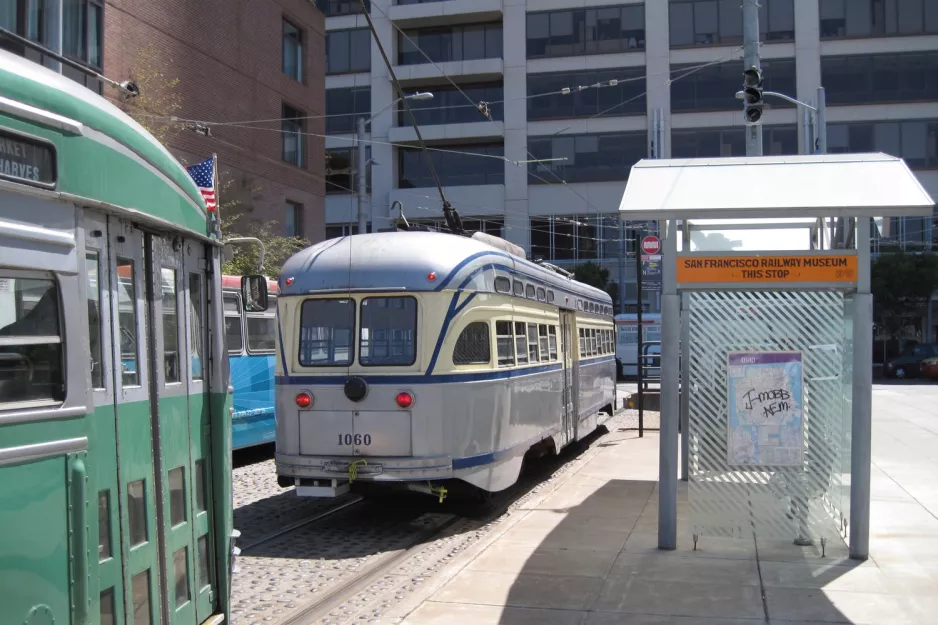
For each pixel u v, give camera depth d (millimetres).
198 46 23375
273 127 27094
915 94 43781
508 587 7211
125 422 4156
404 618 6473
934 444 16344
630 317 41500
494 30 47719
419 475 9352
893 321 44281
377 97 47844
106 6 19422
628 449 16203
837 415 8336
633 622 6312
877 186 7832
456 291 9727
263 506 11359
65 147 3672
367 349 9625
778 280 8047
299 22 28719
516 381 11148
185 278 5051
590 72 46188
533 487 12922
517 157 46688
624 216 7773
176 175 4875
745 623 6242
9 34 3896
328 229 47781
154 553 4398
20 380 3369
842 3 44125
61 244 3602
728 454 8375
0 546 3191
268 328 15320
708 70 44969
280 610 7000
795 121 44156
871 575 7406
